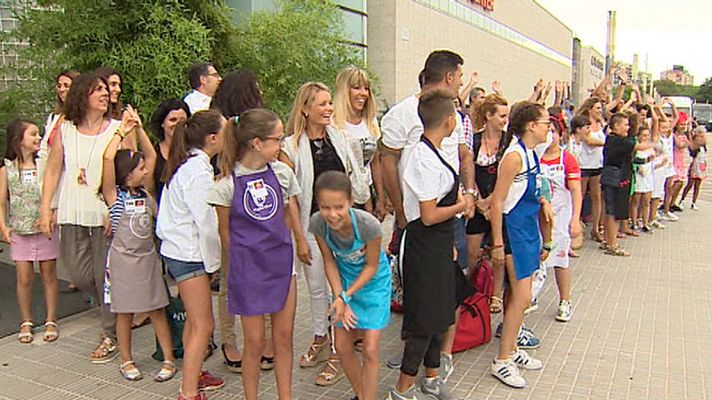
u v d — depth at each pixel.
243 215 3.14
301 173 3.85
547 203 3.87
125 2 7.16
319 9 10.52
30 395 3.73
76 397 3.71
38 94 7.30
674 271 6.74
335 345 3.36
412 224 3.34
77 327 4.86
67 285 5.83
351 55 11.32
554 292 5.83
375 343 3.26
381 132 3.90
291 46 9.39
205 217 3.39
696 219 10.35
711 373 4.07
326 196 3.03
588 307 5.43
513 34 33.78
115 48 6.99
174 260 3.41
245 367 3.36
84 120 4.34
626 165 7.36
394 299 4.77
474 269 4.50
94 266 4.38
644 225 9.05
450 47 23.06
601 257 7.36
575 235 4.90
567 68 55.56
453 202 3.32
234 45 8.62
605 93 10.11
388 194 3.97
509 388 3.83
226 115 3.92
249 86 3.95
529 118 3.67
